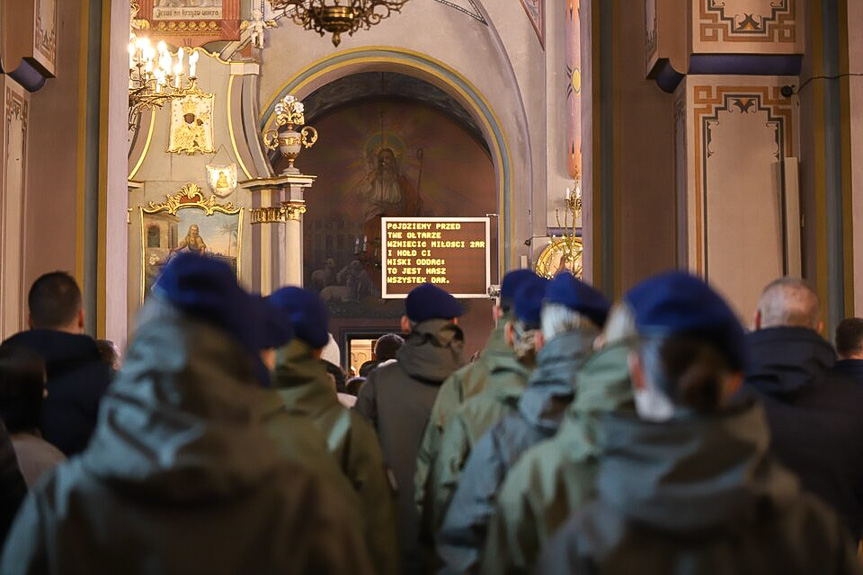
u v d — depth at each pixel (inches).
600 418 67.4
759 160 269.3
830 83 260.2
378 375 182.9
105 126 289.9
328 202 1170.6
